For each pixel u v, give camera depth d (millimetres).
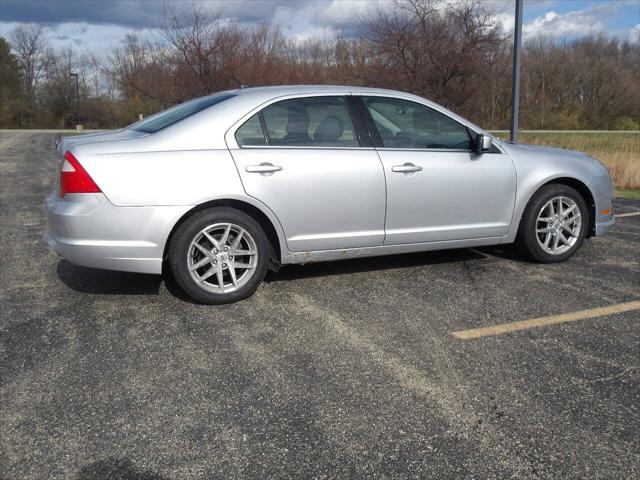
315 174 4086
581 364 3166
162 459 2363
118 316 3842
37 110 56375
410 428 2570
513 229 4867
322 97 4262
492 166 4680
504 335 3541
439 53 16328
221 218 3902
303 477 2256
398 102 4496
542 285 4469
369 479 2242
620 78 47250
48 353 3299
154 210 3725
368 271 4816
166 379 3006
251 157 3938
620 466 2316
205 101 4258
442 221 4578
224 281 4160
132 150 3754
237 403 2775
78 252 3721
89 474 2273
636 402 2785
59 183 3840
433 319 3797
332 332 3590
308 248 4207
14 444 2459
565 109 47750
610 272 4812
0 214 7594
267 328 3650
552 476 2260
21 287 4430
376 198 4285
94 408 2732
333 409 2723
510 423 2607
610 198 5238
